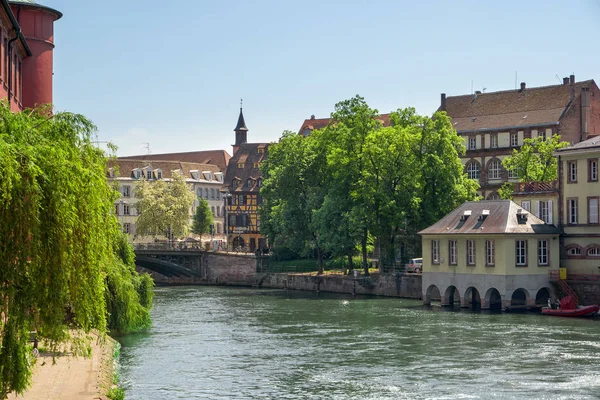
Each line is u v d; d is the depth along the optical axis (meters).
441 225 78.19
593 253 71.81
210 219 156.38
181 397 36.97
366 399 36.47
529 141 97.62
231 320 68.25
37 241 20.69
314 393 37.88
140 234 136.50
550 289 72.44
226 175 178.00
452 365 44.50
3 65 43.47
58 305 21.45
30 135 21.98
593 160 72.12
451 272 76.44
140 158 195.25
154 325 64.44
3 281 20.59
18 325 21.14
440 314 70.25
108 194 25.58
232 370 43.72
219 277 123.44
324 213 98.94
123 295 53.88
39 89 58.25
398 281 91.06
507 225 71.81
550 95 122.38
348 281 98.31
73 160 23.25
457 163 91.50
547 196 75.56
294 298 92.44
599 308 68.00
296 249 113.19
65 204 21.36
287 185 110.19
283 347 51.97
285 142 112.81
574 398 36.28
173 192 138.62
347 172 96.38
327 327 62.34
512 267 71.25
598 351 48.69
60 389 32.16
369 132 96.44
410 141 91.12
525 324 61.91
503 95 127.62
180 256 125.56
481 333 57.03
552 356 47.00
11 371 21.27
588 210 72.25
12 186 19.84
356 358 47.31
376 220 92.56
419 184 91.00
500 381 40.03
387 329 60.31
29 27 57.56
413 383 39.81
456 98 132.25
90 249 22.48
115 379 39.16
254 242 173.25
